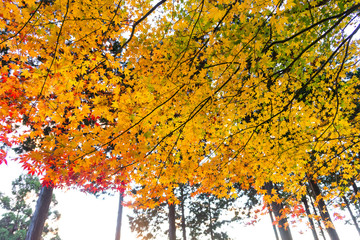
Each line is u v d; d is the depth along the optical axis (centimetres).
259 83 274
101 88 304
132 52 276
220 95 290
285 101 379
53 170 258
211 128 359
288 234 828
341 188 495
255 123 383
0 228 2169
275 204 858
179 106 293
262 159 391
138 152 282
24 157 239
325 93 396
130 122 281
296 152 386
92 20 264
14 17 241
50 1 312
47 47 262
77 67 269
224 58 254
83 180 306
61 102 279
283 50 315
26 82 255
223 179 400
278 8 219
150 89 259
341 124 382
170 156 347
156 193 362
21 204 2408
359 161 482
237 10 226
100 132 270
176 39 265
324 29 333
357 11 320
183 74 283
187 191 1805
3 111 257
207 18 251
